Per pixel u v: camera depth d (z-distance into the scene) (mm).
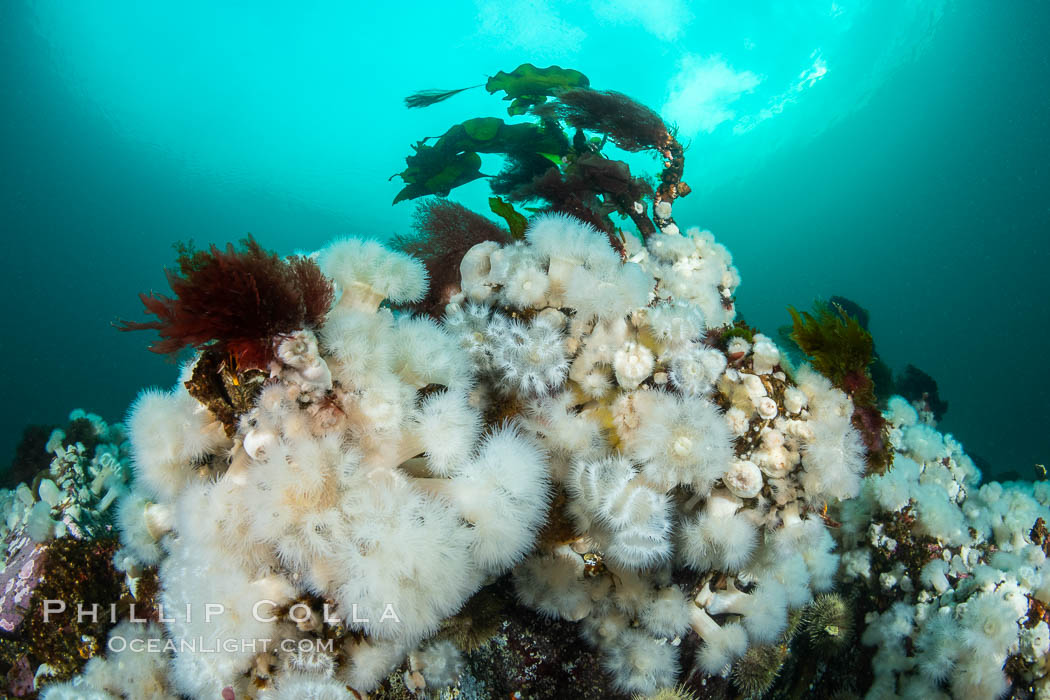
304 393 1725
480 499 1759
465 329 2293
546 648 2395
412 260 2195
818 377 2361
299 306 1748
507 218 3066
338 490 1651
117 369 38219
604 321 2217
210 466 2150
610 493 1964
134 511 2328
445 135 5184
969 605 3232
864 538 3789
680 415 2025
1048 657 3080
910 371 7465
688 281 3021
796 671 3645
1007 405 39969
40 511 3375
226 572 1789
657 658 2340
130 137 53344
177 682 2137
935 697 3199
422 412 1876
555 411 2156
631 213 4156
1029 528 3830
